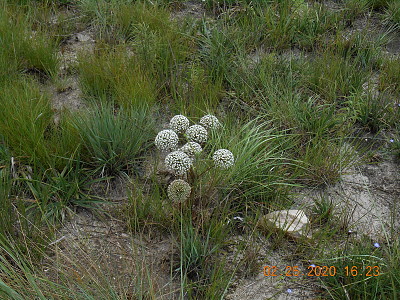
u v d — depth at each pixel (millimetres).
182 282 1066
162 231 1257
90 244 1232
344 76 1765
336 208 1363
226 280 1142
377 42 1948
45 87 1727
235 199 1337
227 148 1436
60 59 1835
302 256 1216
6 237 1162
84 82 1703
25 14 2027
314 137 1549
